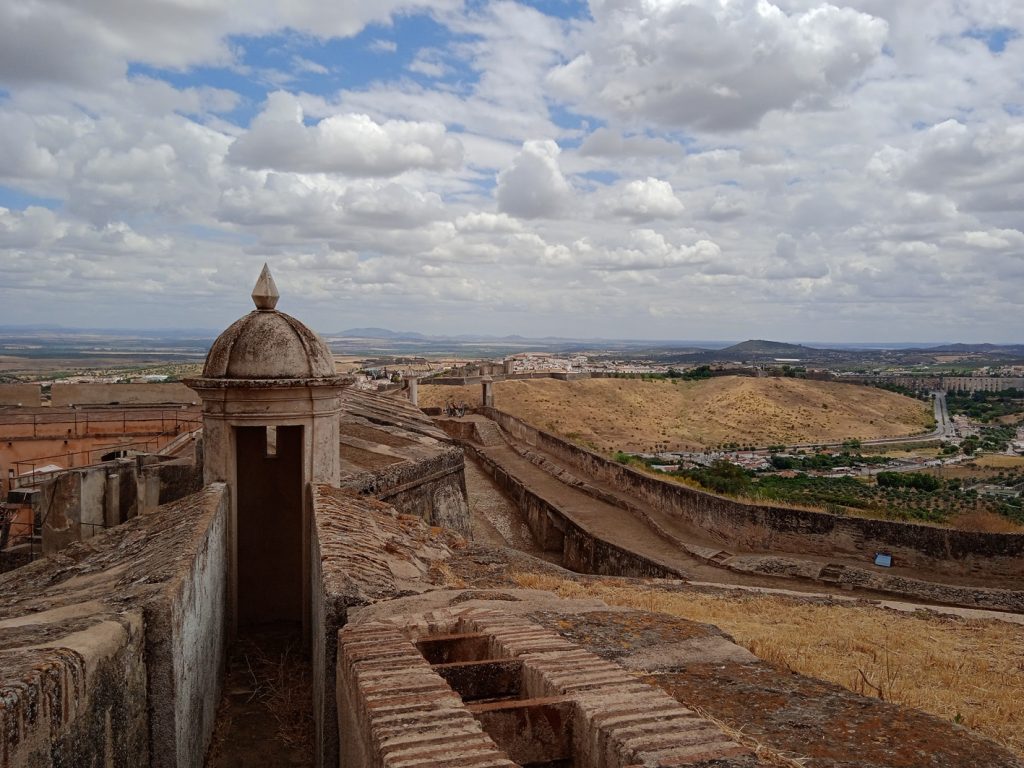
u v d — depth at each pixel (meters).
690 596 10.35
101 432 20.98
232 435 9.30
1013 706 6.12
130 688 4.52
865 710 4.14
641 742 2.99
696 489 18.36
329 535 7.23
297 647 9.52
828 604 10.59
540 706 3.44
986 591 11.87
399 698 3.44
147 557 6.48
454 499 17.14
